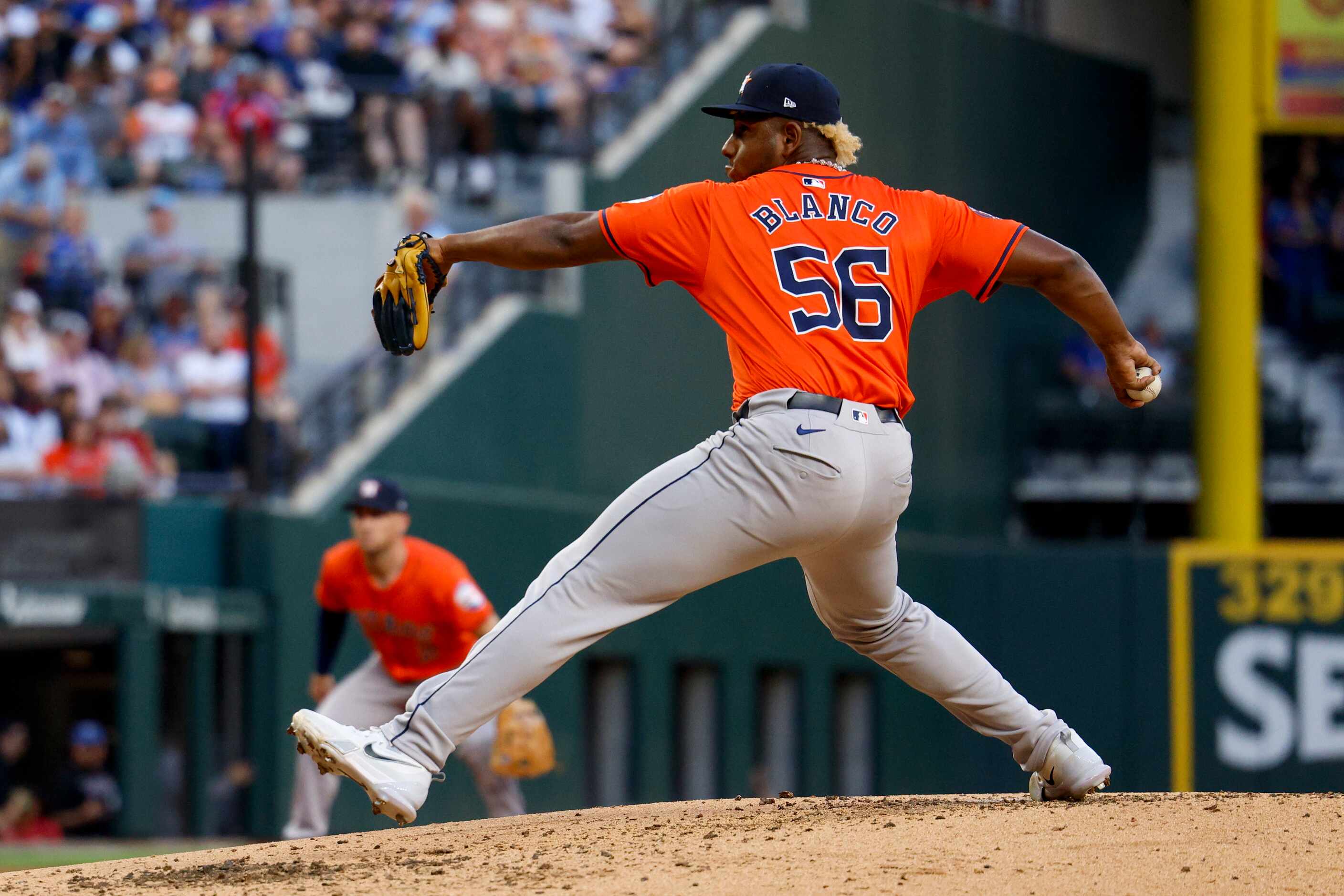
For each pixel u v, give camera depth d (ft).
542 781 165.48
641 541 50.29
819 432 49.24
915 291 52.06
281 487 162.40
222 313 169.48
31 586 143.84
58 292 167.32
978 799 59.52
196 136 181.98
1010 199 213.25
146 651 147.33
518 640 50.62
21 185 174.60
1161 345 219.61
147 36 187.32
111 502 149.18
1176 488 212.23
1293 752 196.44
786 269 50.42
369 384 166.81
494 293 177.88
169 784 149.69
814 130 53.16
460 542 164.76
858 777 192.44
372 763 50.24
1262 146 227.40
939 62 204.85
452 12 197.16
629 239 50.70
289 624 154.30
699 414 191.11
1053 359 215.51
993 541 205.26
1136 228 226.58
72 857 131.95
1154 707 197.88
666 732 175.73
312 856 53.93
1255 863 45.98
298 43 189.26
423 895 45.19
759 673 190.39
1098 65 224.33
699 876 45.88
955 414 201.98
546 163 188.34
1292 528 225.15
